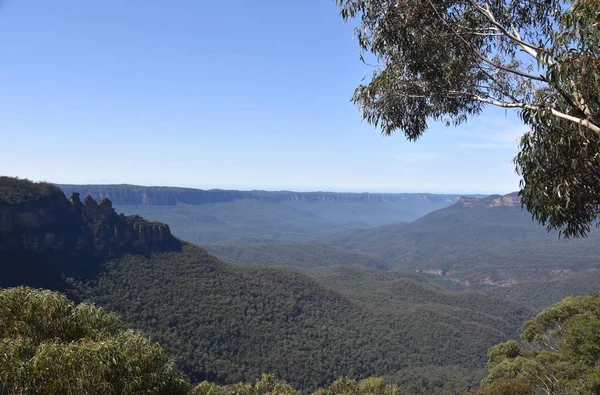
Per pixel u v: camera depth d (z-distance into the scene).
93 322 9.39
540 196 7.52
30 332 8.21
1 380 6.82
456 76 8.96
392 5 8.26
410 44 8.67
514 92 8.88
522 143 7.48
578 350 21.55
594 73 5.31
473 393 25.80
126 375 8.02
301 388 64.81
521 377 24.56
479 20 8.87
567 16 5.56
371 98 9.63
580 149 6.61
